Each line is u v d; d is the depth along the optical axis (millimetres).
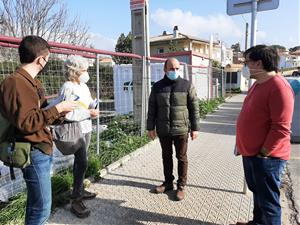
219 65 25531
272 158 2900
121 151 6156
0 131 2346
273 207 2994
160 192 4414
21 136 2385
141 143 6922
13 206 3596
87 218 3701
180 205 4059
